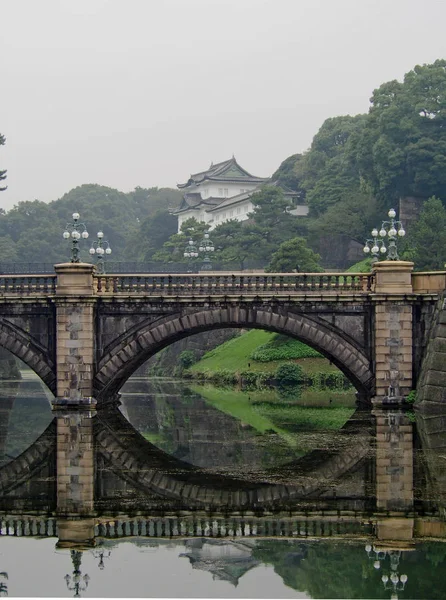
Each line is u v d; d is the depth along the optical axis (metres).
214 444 47.00
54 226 190.62
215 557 27.55
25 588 25.19
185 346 121.56
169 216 180.75
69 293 59.00
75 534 29.89
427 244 97.44
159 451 45.00
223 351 110.00
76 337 59.25
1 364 111.94
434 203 104.25
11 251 173.62
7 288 60.84
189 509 32.69
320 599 24.31
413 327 59.94
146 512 32.34
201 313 60.25
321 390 82.00
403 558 27.12
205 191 178.88
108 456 43.66
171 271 110.50
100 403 60.34
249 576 25.86
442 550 27.80
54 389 60.31
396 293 59.41
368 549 27.98
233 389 86.19
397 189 118.69
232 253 123.38
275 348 93.31
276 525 30.52
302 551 27.84
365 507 32.56
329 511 32.16
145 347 60.16
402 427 51.41
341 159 141.12
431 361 57.53
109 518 31.59
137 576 26.00
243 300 59.97
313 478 37.56
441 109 114.25
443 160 112.88
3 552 28.17
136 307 60.22
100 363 60.19
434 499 33.56
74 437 49.84
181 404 69.31
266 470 39.47
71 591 24.98
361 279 61.28
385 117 116.44
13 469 40.53
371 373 60.38
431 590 24.75
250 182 178.50
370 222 122.25
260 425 54.41
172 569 26.61
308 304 60.31
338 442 46.41
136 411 63.84
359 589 24.88
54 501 34.06
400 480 36.81
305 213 145.88
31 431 52.59
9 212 195.12
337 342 60.41
